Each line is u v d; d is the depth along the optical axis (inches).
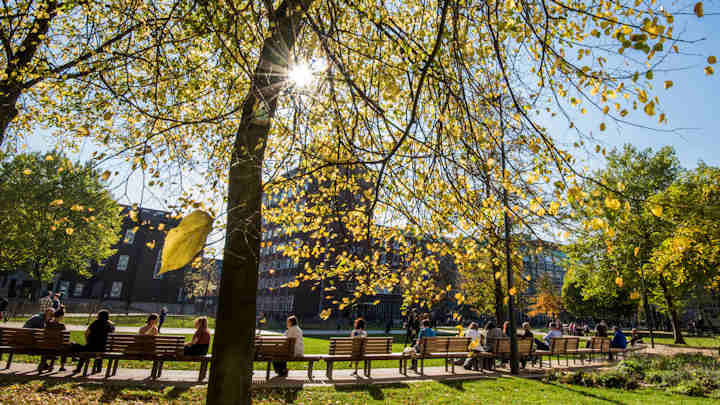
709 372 420.2
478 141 134.6
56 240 1144.2
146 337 310.0
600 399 323.3
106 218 1084.5
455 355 421.4
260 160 127.3
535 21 150.3
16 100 244.1
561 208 126.6
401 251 213.9
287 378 347.6
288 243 251.0
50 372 316.5
